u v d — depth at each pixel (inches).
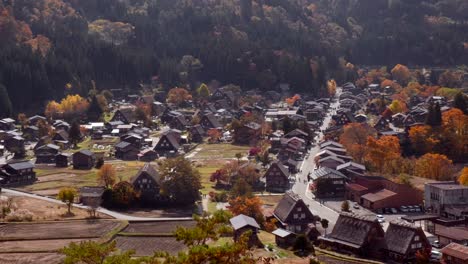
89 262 1726.1
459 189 3737.7
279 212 3481.8
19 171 4542.3
